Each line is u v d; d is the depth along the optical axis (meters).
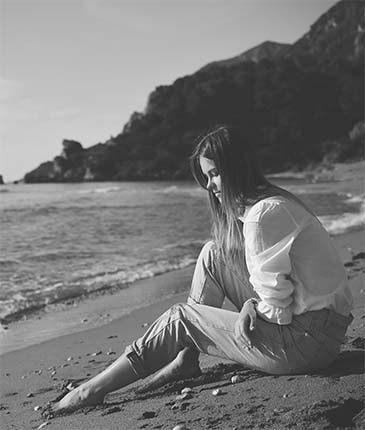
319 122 112.69
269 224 2.20
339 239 11.62
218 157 2.31
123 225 18.09
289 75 116.94
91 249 12.26
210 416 2.21
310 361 2.36
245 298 2.51
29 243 13.74
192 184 66.88
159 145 109.94
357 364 2.51
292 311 2.30
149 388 2.73
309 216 2.28
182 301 6.77
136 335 5.10
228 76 122.31
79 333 5.34
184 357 2.70
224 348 2.45
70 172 110.94
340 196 28.67
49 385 3.61
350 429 1.96
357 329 3.59
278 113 113.12
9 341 5.16
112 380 2.57
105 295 7.41
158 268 9.46
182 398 2.50
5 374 4.01
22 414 2.88
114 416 2.42
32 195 47.56
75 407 2.62
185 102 115.38
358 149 98.06
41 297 7.30
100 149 116.06
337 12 184.38
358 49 164.50
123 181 102.25
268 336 2.33
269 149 106.94
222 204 2.36
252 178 2.33
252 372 2.68
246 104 115.94
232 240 2.40
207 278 2.56
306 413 2.05
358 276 6.53
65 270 9.49
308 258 2.27
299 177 72.50
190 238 13.73
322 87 117.19
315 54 173.12
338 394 2.21
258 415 2.14
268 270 2.21
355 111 113.94
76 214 24.17
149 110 118.94
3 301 7.05
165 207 26.88
